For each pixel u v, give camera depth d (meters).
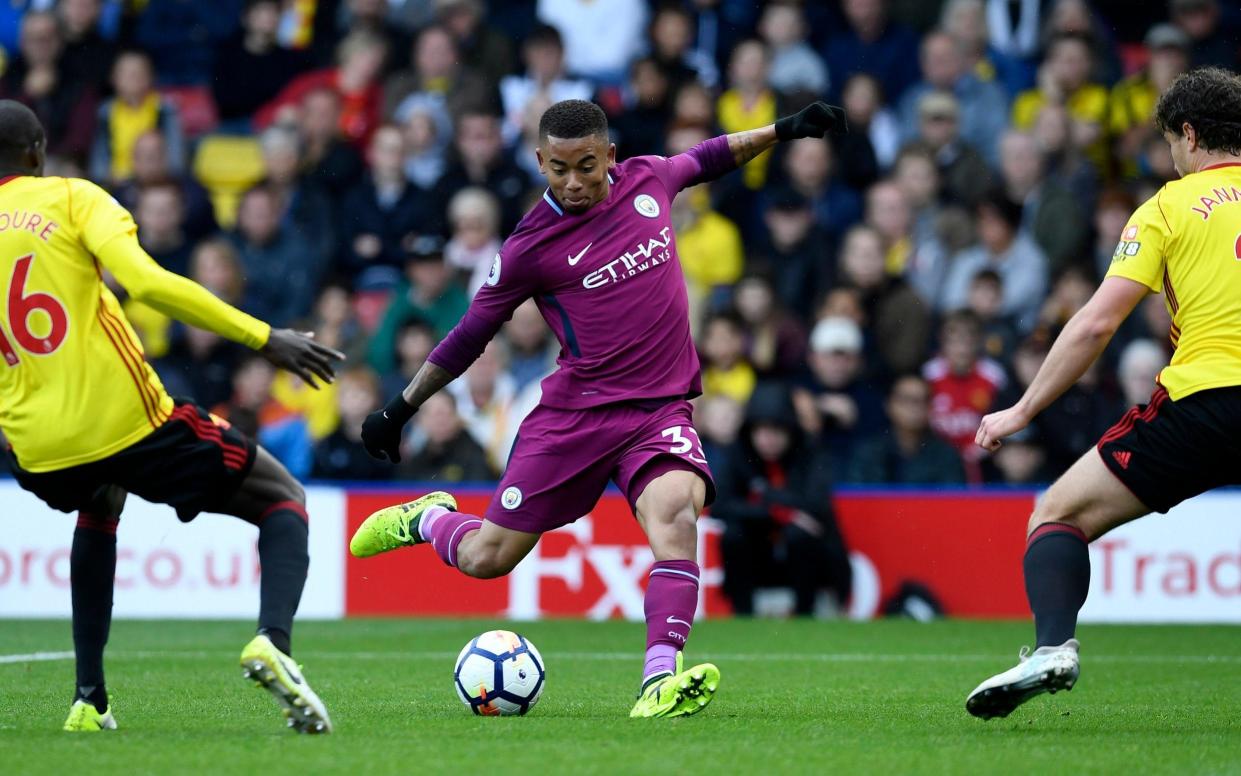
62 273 15.32
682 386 18.59
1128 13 48.88
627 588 37.81
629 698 21.23
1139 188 46.38
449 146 47.44
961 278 44.31
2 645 30.27
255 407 42.22
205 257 44.34
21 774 12.90
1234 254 15.47
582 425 18.45
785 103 46.75
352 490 38.44
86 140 48.72
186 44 50.22
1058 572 15.79
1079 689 23.03
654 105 47.19
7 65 50.62
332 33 50.25
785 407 37.56
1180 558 36.81
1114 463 15.82
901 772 13.13
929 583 37.72
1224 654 29.67
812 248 44.31
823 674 25.31
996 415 16.12
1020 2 48.84
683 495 18.08
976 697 15.29
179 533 37.88
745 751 14.38
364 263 45.91
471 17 48.94
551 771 13.05
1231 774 13.15
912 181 45.06
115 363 15.45
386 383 42.50
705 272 45.06
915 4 48.62
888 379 42.22
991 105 47.19
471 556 19.06
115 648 30.30
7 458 40.06
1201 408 15.38
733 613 37.81
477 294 18.73
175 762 13.51
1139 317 41.38
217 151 49.12
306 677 24.52
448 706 19.73
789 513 37.44
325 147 47.19
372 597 38.38
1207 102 16.11
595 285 18.31
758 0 49.44
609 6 49.62
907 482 39.97
